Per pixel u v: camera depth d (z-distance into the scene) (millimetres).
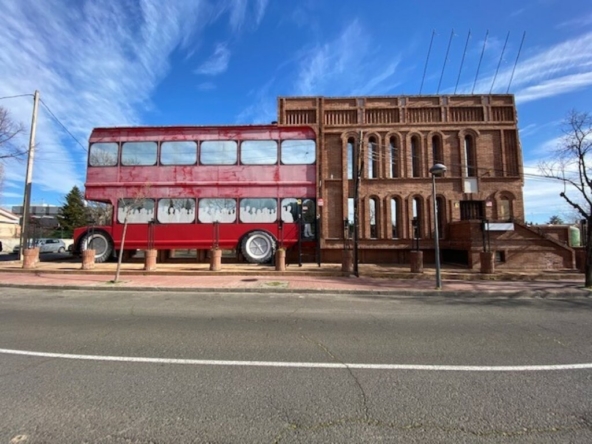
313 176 19312
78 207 52312
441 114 20828
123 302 9359
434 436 2877
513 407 3379
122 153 19641
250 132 19672
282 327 6590
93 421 3096
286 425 3053
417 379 4070
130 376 4133
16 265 17203
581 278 13898
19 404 3410
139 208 19172
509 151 20562
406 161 20656
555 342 5605
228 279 13625
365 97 21094
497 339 5777
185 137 19656
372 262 20000
